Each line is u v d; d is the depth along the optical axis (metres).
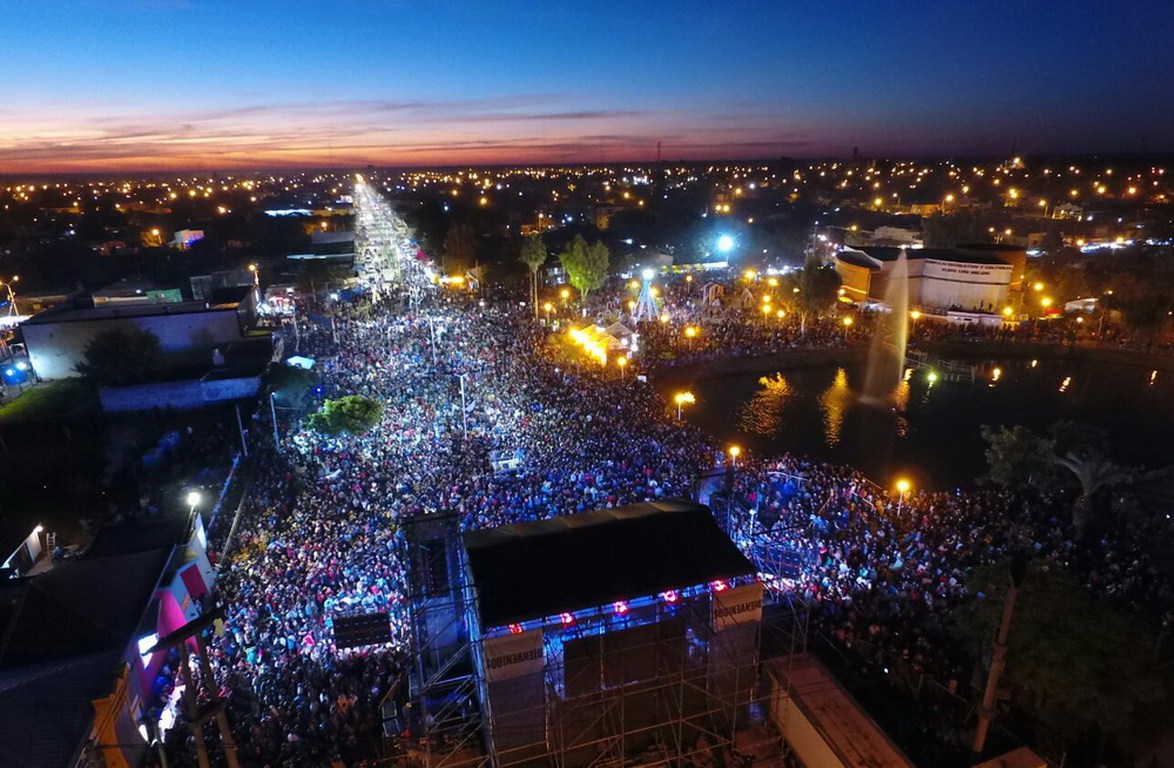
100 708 17.28
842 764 15.62
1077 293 71.25
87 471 36.53
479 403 42.47
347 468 34.12
